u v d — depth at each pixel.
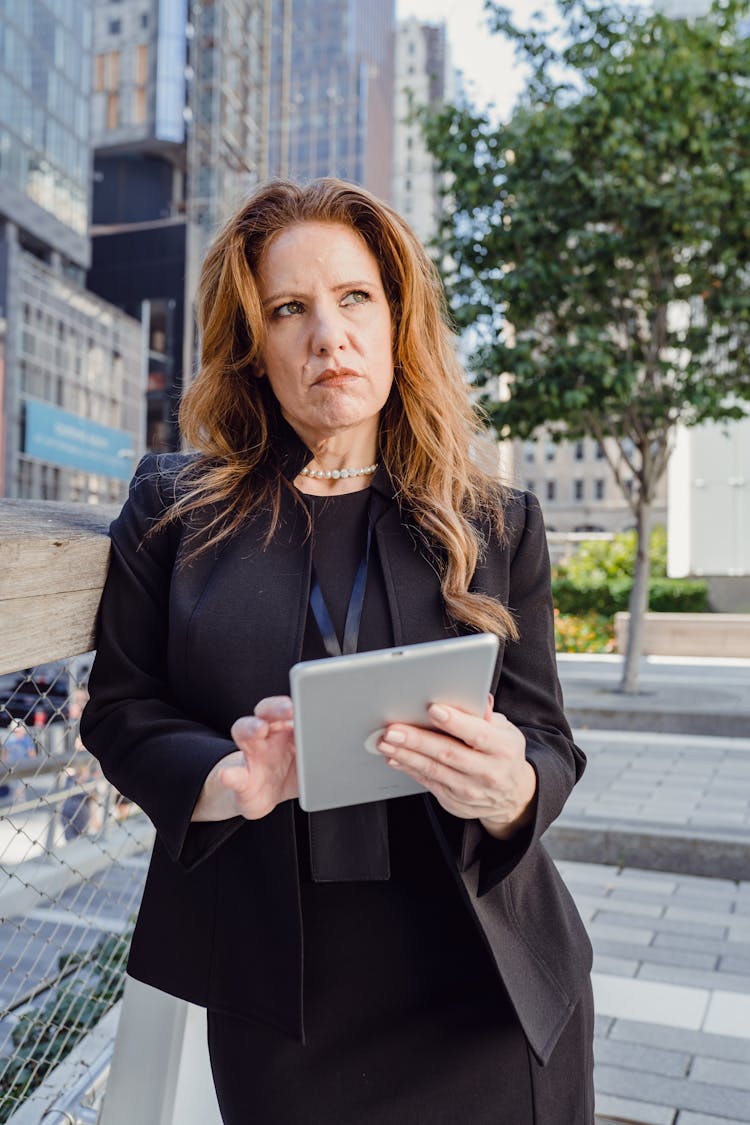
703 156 7.26
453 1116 1.08
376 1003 1.09
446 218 8.23
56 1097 1.67
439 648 0.81
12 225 46.31
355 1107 1.08
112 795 1.92
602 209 7.63
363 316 1.15
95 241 58.81
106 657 1.16
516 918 1.11
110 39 67.94
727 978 3.33
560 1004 1.09
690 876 4.50
